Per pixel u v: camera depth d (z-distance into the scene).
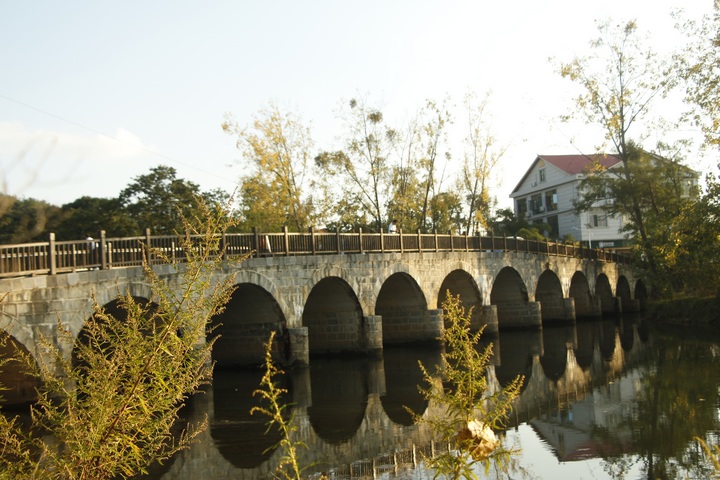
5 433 6.51
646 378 23.36
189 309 6.72
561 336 40.97
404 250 35.09
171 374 6.53
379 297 37.47
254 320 28.52
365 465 13.60
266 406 20.27
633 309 62.50
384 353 34.00
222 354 29.38
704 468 12.72
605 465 13.07
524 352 33.25
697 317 42.41
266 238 27.11
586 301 54.91
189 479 13.03
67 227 44.94
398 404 20.20
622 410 18.12
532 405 19.33
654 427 16.02
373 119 52.31
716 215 38.31
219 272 24.41
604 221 72.38
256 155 48.38
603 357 30.02
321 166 51.97
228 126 48.22
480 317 40.84
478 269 40.72
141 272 20.88
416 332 36.56
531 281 46.22
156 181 51.22
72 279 18.81
